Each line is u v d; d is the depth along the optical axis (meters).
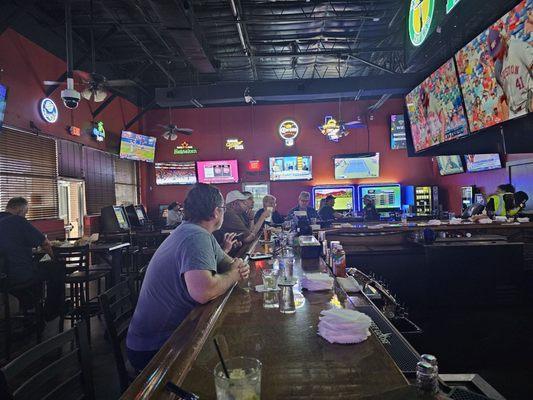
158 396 0.96
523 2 2.91
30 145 6.64
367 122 11.82
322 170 11.81
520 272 4.73
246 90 8.30
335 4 7.63
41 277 4.43
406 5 5.46
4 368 1.10
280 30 8.64
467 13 3.90
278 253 3.43
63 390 1.37
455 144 5.60
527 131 3.97
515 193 6.47
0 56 5.98
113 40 8.80
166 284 1.85
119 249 5.64
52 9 7.04
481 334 3.84
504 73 3.29
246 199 4.72
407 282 4.98
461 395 1.08
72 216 8.20
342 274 2.44
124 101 10.70
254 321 1.60
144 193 11.77
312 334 1.43
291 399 0.98
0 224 4.06
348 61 10.58
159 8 5.65
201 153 11.92
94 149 8.99
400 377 1.09
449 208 11.20
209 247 1.88
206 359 1.23
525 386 2.78
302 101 11.90
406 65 5.59
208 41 8.95
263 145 11.90
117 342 1.83
